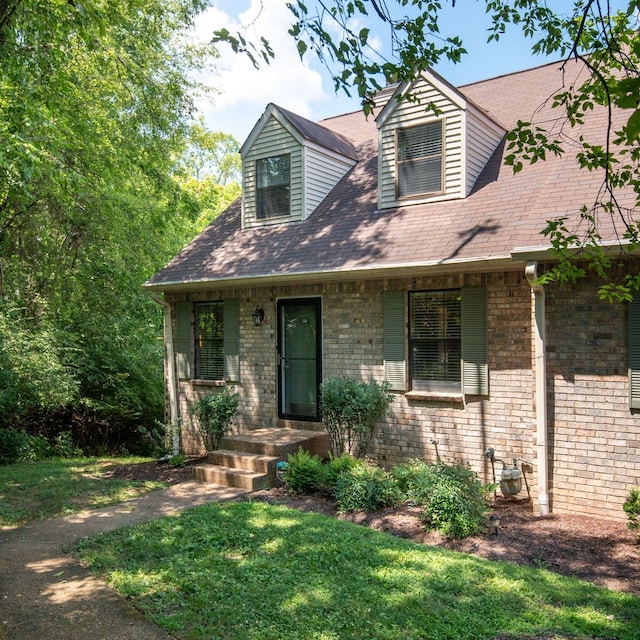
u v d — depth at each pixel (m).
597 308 6.48
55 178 8.92
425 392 8.15
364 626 3.90
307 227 9.98
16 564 5.21
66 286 13.32
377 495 6.68
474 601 4.25
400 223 8.73
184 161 20.59
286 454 8.38
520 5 4.69
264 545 5.44
